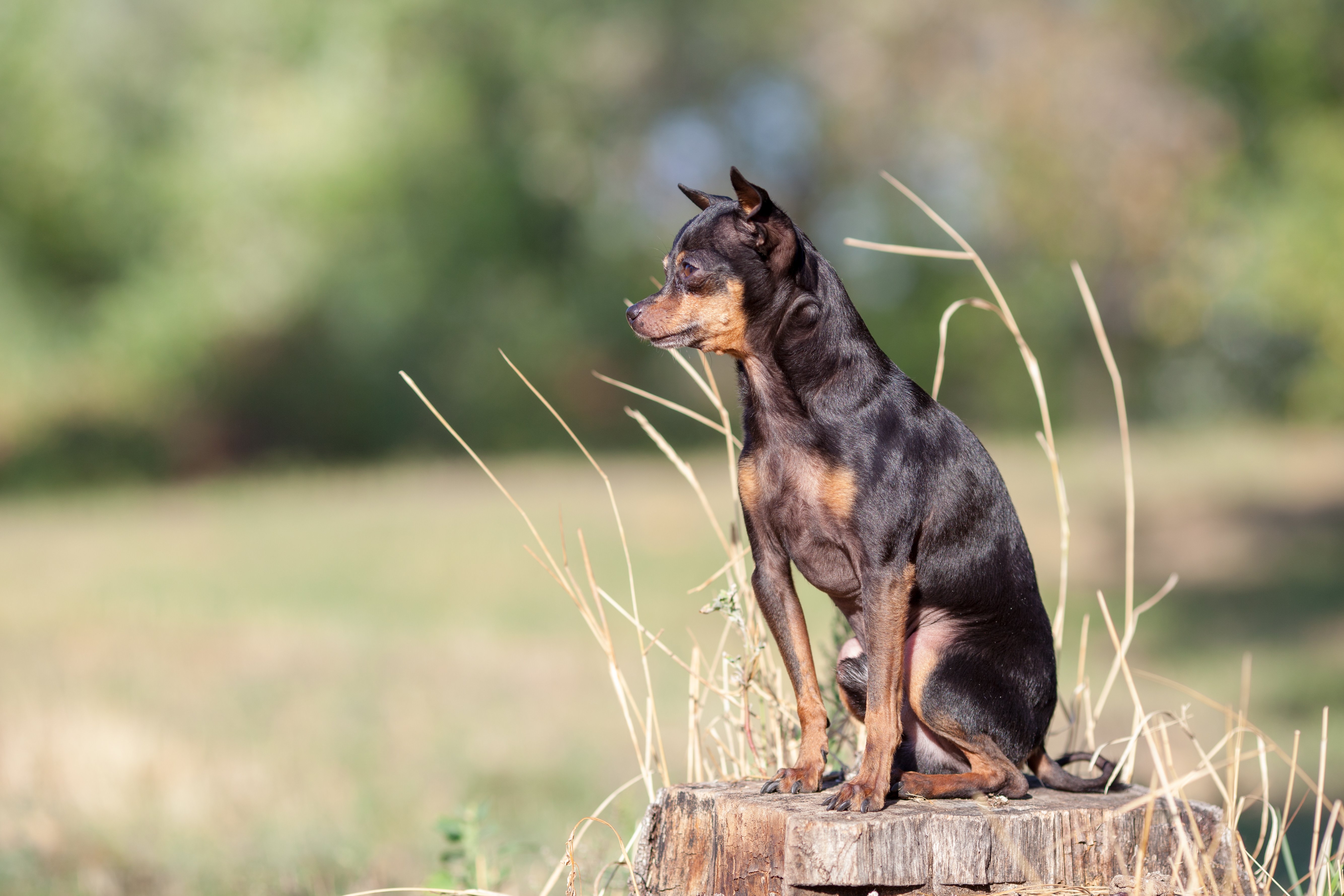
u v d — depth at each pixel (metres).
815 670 3.80
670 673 10.40
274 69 30.06
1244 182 21.19
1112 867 3.45
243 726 8.38
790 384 3.70
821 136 31.03
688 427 33.25
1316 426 26.45
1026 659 3.84
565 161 33.28
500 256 33.06
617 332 33.97
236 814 6.48
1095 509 19.41
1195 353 31.34
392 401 32.72
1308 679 10.18
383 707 9.11
